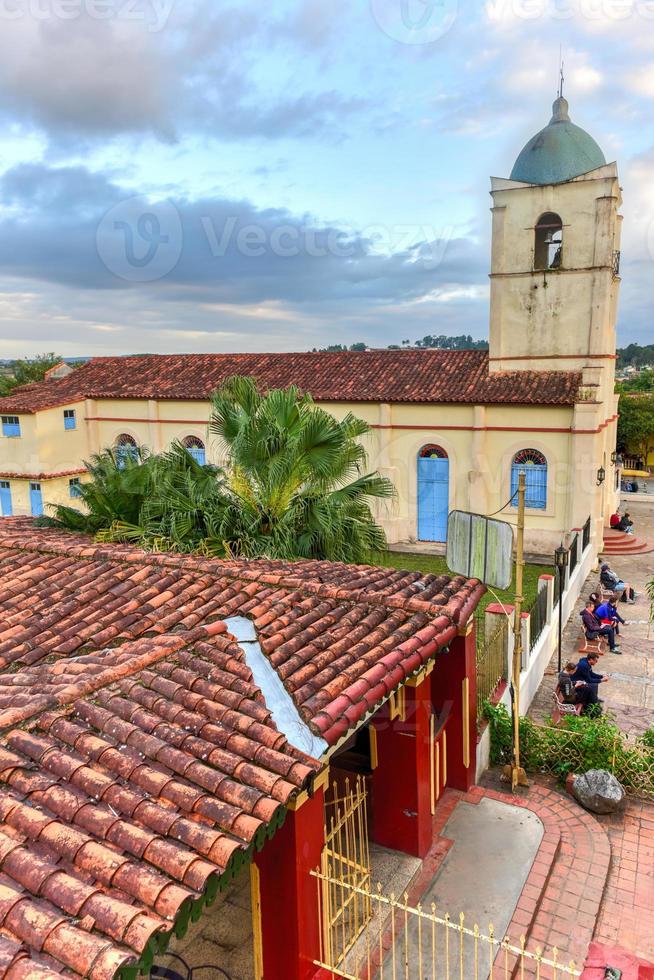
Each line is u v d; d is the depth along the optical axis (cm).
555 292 2238
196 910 391
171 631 683
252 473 1280
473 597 844
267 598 752
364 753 894
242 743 503
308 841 549
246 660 613
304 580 809
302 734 531
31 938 333
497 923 690
